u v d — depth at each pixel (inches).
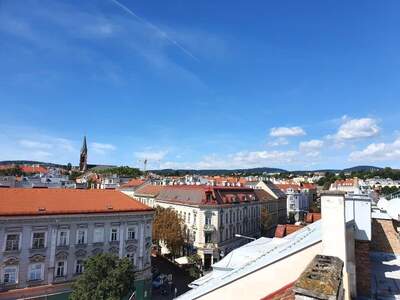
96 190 1776.6
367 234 298.0
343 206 253.0
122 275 1298.0
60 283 1425.9
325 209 258.7
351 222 298.0
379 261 384.2
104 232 1585.9
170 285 1971.0
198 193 2701.8
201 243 2506.2
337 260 226.7
